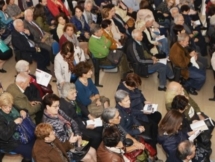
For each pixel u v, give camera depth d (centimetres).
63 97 538
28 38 783
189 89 773
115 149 431
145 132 556
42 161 432
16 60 789
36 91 598
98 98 606
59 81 657
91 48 741
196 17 989
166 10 1012
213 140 625
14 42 752
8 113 497
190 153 427
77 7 888
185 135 524
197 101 754
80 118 562
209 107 735
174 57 729
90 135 533
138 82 586
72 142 500
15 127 489
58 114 512
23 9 999
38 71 630
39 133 432
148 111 588
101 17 953
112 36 795
